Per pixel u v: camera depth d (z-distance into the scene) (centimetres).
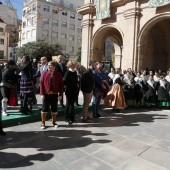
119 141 475
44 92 543
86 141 468
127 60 1299
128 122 636
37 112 649
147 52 1620
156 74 938
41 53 3359
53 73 537
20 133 510
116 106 755
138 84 873
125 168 355
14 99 631
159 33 1569
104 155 402
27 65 606
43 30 4172
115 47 1869
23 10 4059
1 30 4894
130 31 1272
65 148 428
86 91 603
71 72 586
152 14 1179
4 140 462
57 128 555
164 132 548
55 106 559
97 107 684
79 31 4778
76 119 652
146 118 692
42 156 390
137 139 491
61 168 350
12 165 355
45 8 4131
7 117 583
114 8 1402
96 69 677
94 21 1558
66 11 4497
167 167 363
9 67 604
